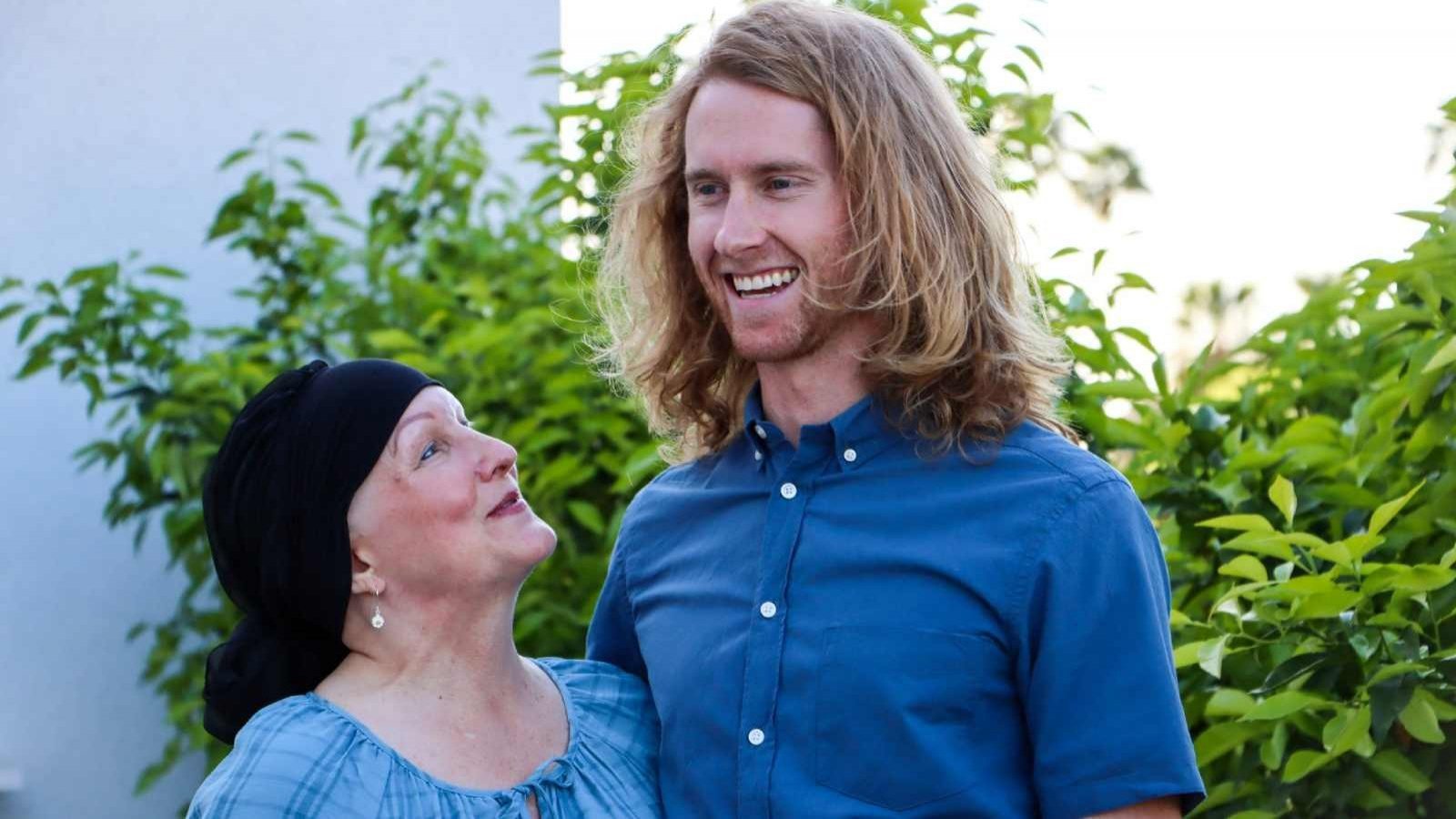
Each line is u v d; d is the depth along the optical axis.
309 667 2.22
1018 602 1.99
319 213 5.04
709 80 2.10
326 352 4.29
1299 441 2.62
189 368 4.09
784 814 2.02
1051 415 2.23
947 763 1.98
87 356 4.23
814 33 2.08
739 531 2.21
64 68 4.84
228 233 4.46
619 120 3.74
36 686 4.75
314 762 2.02
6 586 4.75
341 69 5.14
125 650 4.80
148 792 4.81
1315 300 2.86
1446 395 2.43
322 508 2.12
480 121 4.77
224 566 2.21
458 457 2.16
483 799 2.08
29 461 4.77
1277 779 2.45
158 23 4.94
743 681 2.11
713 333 2.36
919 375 2.09
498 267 4.15
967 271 2.12
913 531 2.06
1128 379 2.92
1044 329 2.39
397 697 2.14
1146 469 2.84
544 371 3.58
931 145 2.12
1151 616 1.97
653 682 2.25
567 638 3.45
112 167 4.86
